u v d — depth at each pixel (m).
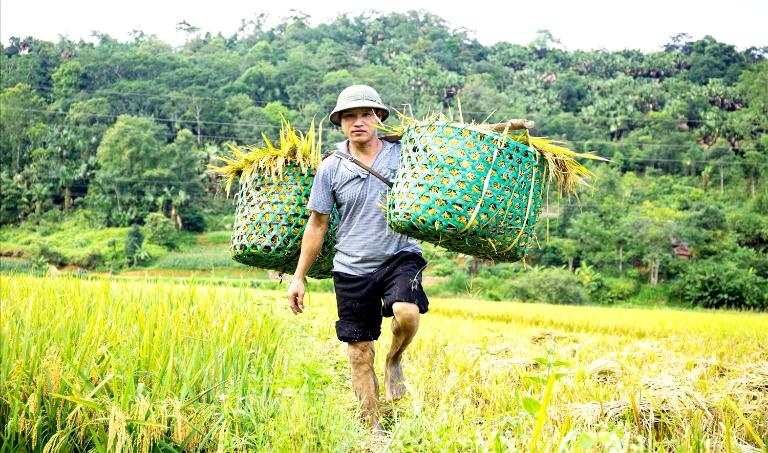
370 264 4.13
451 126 3.67
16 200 94.38
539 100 135.25
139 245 84.38
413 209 3.68
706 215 79.75
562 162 3.96
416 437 3.21
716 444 3.33
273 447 3.15
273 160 4.62
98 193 96.44
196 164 99.25
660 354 7.04
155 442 3.29
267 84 133.88
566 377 4.68
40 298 5.41
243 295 6.05
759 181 96.06
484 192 3.61
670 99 131.25
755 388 4.50
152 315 4.53
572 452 2.80
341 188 4.13
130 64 139.00
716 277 69.12
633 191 92.38
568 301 55.12
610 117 122.88
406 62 160.50
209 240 90.94
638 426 3.60
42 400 3.40
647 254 74.19
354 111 4.09
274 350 4.62
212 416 3.54
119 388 3.49
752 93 132.38
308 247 4.29
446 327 10.70
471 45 183.25
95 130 109.88
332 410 3.42
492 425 3.76
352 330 4.14
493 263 4.07
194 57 150.88
